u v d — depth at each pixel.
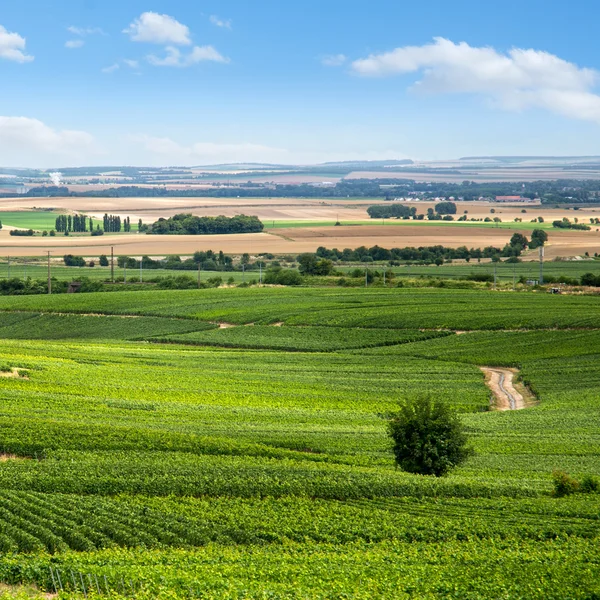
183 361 118.25
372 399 98.00
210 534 45.16
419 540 46.78
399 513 51.06
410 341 134.88
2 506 46.78
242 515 49.12
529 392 105.56
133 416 80.31
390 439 75.44
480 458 71.25
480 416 89.88
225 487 54.47
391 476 59.06
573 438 79.25
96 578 35.34
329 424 83.94
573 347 124.50
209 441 68.88
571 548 44.31
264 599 34.19
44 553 39.59
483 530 47.94
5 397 84.31
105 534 44.12
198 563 39.28
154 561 39.34
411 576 38.81
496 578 38.94
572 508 52.41
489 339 132.38
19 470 56.06
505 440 78.06
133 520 46.19
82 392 92.19
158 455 64.19
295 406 93.94
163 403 89.44
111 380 100.75
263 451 67.94
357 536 46.62
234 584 35.81
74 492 52.72
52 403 83.19
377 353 127.56
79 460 60.91
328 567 39.62
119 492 53.16
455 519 50.25
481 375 112.50
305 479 56.78
